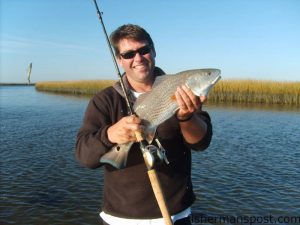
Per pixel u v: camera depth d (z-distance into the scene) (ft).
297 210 9.60
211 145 18.30
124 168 3.61
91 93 75.05
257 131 22.89
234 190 11.16
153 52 3.98
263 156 15.89
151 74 3.93
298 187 11.48
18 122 28.19
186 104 3.23
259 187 11.46
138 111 3.61
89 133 3.59
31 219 9.07
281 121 27.76
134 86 3.96
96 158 3.43
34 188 11.46
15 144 18.85
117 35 3.81
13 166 14.19
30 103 49.67
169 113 3.42
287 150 17.21
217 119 28.89
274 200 10.32
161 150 3.37
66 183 11.99
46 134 22.18
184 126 3.47
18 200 10.36
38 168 13.91
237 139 20.06
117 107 3.77
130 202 3.61
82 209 9.73
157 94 3.51
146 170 3.60
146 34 3.84
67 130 23.93
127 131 3.25
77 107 42.78
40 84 104.12
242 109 37.40
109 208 3.73
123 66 3.89
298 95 43.09
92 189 11.40
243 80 48.08
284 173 13.14
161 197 3.30
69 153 16.65
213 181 12.09
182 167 3.74
